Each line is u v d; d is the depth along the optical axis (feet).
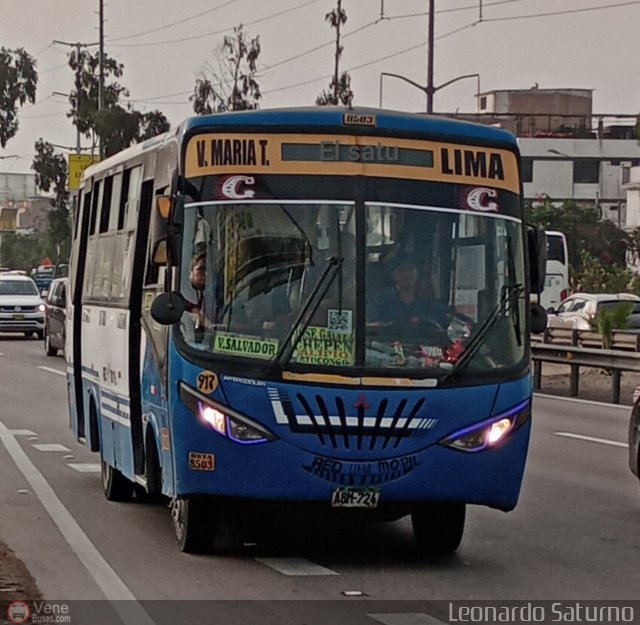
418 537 39.14
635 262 263.08
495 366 35.63
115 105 255.50
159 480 39.50
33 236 429.79
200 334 34.99
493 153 37.22
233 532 41.81
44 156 282.97
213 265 35.32
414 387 34.76
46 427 72.54
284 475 34.35
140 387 41.27
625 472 56.59
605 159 351.87
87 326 51.11
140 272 42.04
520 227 37.09
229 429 34.35
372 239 35.70
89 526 42.83
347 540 40.91
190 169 35.78
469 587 34.09
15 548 38.86
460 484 35.06
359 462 34.50
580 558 38.32
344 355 34.76
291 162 36.06
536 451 63.46
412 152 36.58
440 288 35.76
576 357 94.63
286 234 35.53
